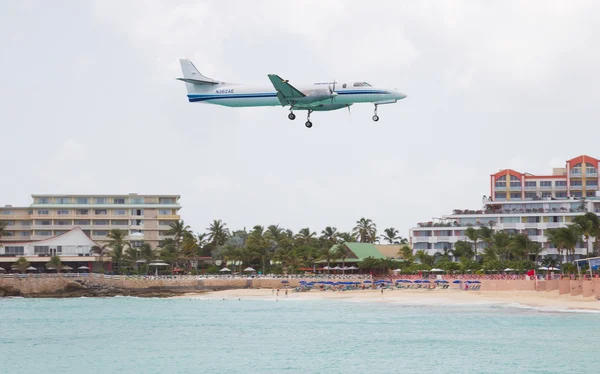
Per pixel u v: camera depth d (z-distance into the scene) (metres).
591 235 155.25
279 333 96.00
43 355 83.12
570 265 147.50
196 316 120.00
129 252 189.38
